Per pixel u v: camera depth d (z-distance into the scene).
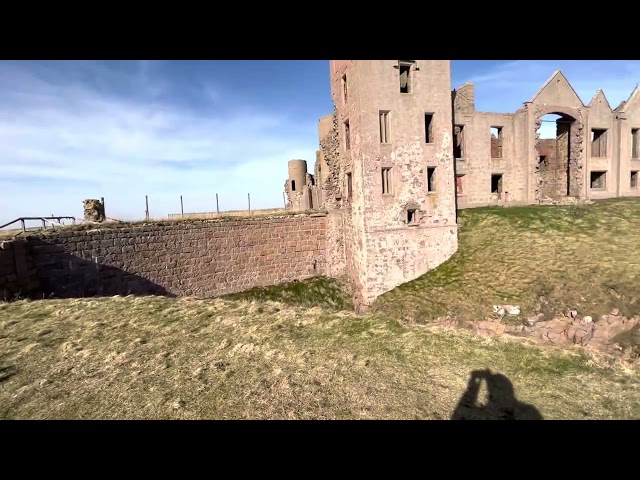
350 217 21.75
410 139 20.08
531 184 26.86
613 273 15.70
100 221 17.44
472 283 17.78
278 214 22.48
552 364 6.20
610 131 29.48
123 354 6.71
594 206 24.44
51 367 6.35
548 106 27.19
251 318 8.71
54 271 14.76
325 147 25.92
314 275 22.81
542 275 16.69
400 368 6.02
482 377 5.71
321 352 6.70
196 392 5.38
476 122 26.19
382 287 19.78
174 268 18.48
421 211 20.36
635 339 13.49
